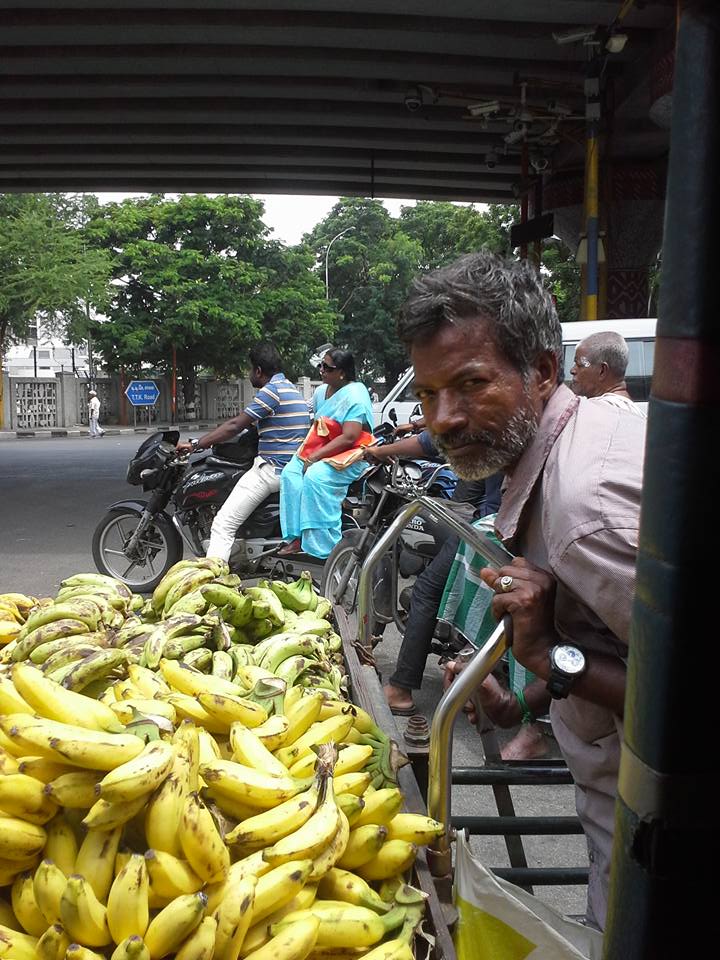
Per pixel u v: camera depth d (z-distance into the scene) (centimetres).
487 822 204
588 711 153
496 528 158
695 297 63
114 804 138
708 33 61
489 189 1608
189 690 198
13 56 993
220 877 141
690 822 68
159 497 611
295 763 180
